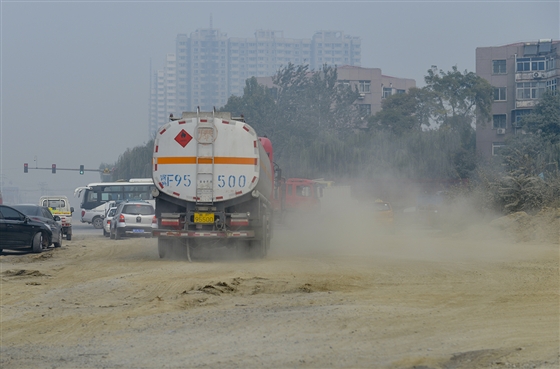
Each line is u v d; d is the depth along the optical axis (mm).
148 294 12000
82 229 52469
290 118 89875
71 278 14656
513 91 81062
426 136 71938
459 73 81125
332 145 72125
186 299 11242
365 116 92500
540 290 11883
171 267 16422
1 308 10633
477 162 68688
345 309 9961
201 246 18781
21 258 20078
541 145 64250
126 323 9250
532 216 27766
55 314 10062
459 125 78500
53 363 7023
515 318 9133
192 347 7660
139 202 31953
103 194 52969
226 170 17938
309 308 10172
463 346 7430
